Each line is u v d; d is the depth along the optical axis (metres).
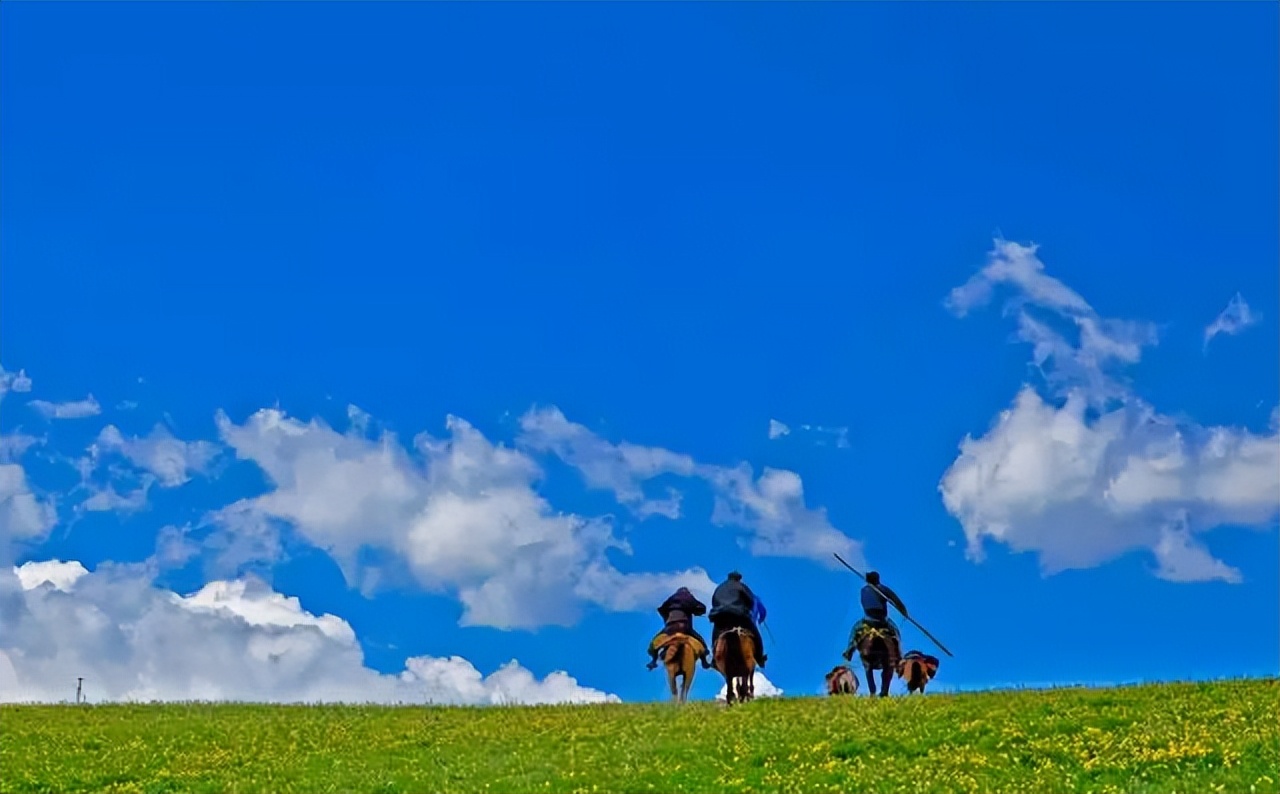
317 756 35.09
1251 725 31.89
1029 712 34.22
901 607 40.91
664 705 40.41
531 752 33.91
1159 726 32.16
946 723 33.53
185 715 43.03
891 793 27.95
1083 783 28.39
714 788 29.00
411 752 35.28
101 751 36.25
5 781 32.38
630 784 29.45
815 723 34.31
